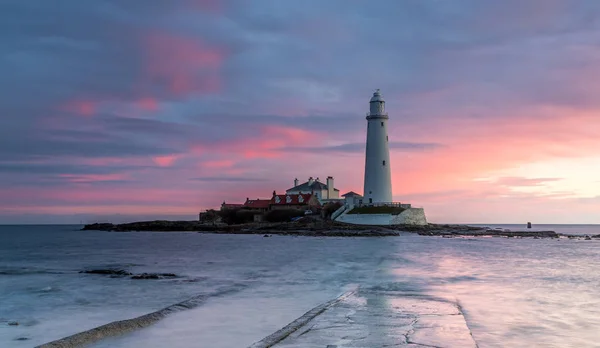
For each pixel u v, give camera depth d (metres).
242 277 38.56
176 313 21.94
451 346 14.20
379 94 127.81
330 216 140.12
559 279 35.06
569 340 16.12
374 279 35.47
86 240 122.25
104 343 16.38
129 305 26.14
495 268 44.12
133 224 183.88
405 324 17.45
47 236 158.88
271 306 24.11
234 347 15.82
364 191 130.50
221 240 108.50
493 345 15.34
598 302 24.20
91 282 36.03
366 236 111.56
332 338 15.20
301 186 161.75
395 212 128.25
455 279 35.12
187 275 40.53
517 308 22.27
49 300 27.89
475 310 21.66
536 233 135.88
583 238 125.94
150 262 55.22
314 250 71.94
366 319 18.44
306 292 29.38
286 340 14.94
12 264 53.81
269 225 142.00
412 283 32.56
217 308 23.41
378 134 127.56
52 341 16.42
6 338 18.42
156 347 15.88
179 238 124.00
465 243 93.38
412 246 81.50
